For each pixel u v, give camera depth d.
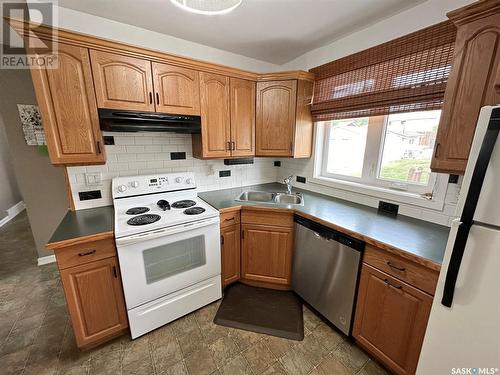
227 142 2.22
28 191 2.48
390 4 1.55
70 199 1.86
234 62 2.45
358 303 1.52
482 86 1.09
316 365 1.50
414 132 1.76
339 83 2.09
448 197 1.54
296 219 1.94
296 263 2.02
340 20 1.76
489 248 0.81
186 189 2.29
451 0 1.40
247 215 2.08
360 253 1.46
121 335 1.70
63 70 1.44
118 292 1.57
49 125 1.46
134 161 2.08
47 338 1.68
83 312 1.46
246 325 1.81
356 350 1.60
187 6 1.21
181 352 1.58
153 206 2.03
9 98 2.26
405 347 1.28
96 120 1.58
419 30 1.51
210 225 1.86
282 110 2.29
